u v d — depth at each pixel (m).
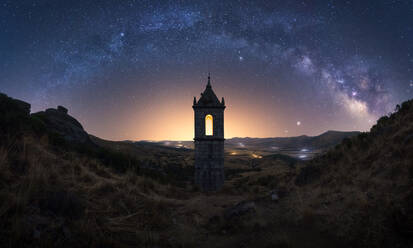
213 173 27.33
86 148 16.00
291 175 15.73
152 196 10.16
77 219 5.53
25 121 10.92
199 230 7.36
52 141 11.46
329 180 9.20
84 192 7.38
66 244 4.50
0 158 6.11
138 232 6.16
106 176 11.02
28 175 6.21
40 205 5.29
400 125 9.32
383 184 6.22
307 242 5.08
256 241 5.68
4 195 4.92
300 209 6.90
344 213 5.77
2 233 4.09
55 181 6.88
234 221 7.74
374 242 4.43
